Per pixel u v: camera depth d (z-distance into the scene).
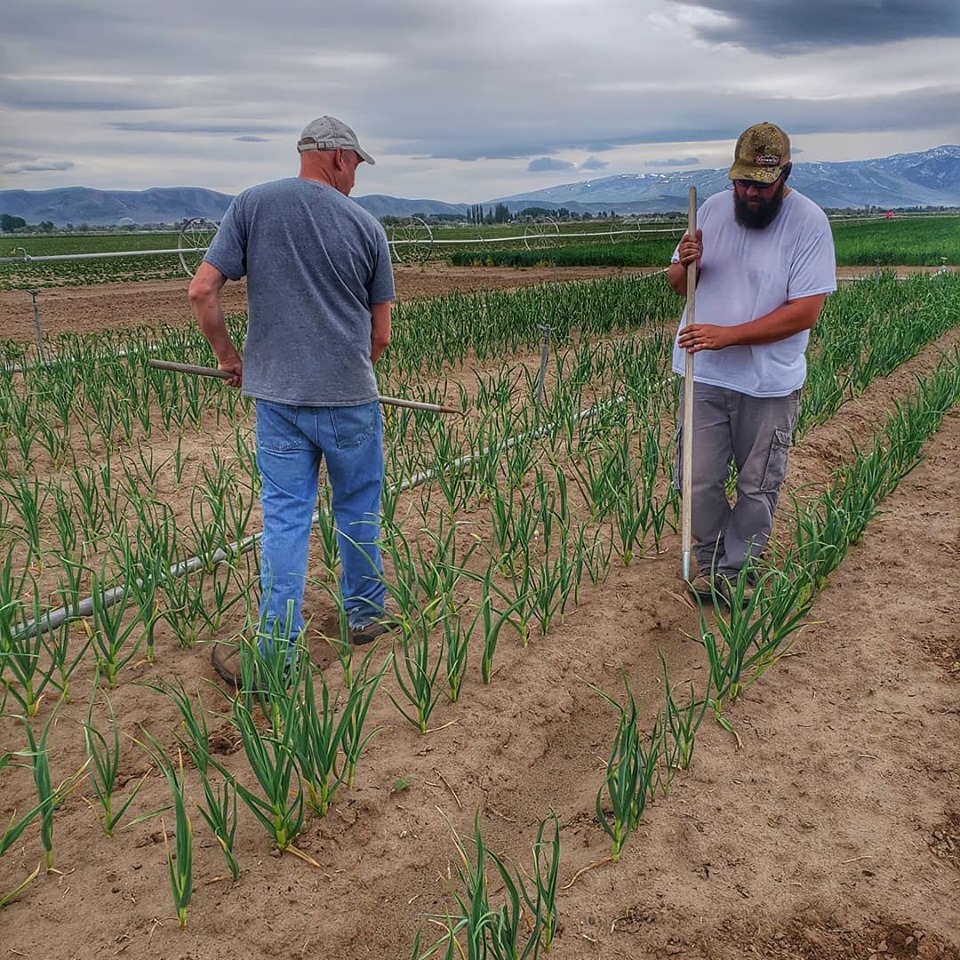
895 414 7.69
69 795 2.75
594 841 2.66
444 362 9.84
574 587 4.21
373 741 3.04
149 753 2.96
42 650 3.52
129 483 5.45
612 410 6.34
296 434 3.27
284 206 3.06
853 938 2.32
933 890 2.46
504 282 20.91
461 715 3.20
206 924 2.29
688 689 3.46
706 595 4.14
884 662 3.59
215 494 4.58
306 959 2.24
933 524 5.02
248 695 2.79
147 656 3.46
